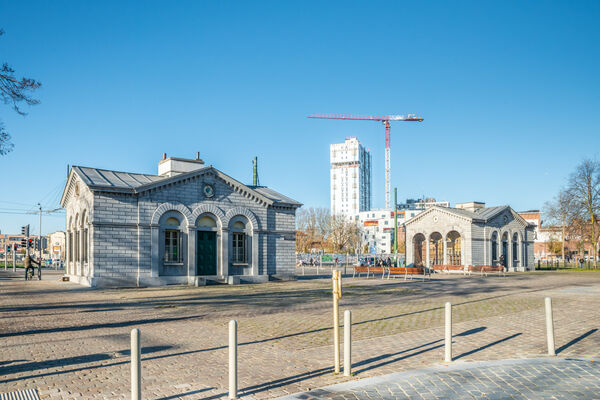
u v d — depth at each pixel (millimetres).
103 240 25031
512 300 18609
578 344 9758
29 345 9672
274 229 32562
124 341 10102
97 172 28219
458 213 48219
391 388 6562
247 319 13484
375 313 14820
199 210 28625
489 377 7070
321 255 67125
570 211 56656
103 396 6344
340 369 7762
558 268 60031
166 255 27359
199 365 8047
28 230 36281
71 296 20531
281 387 6766
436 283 29859
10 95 15219
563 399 6043
